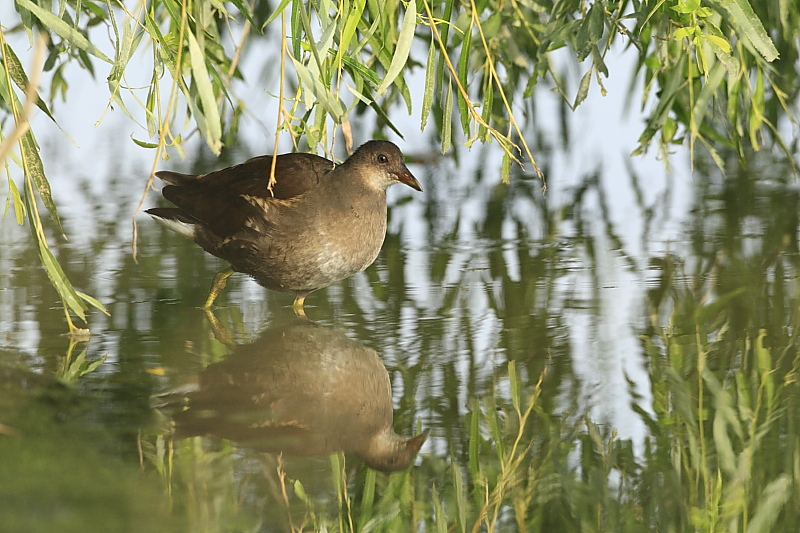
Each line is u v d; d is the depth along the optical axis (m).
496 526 7.34
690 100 11.58
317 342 10.33
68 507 6.89
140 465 7.61
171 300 11.55
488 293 11.81
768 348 10.17
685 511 7.62
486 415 8.80
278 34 15.80
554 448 8.34
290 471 7.69
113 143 18.28
